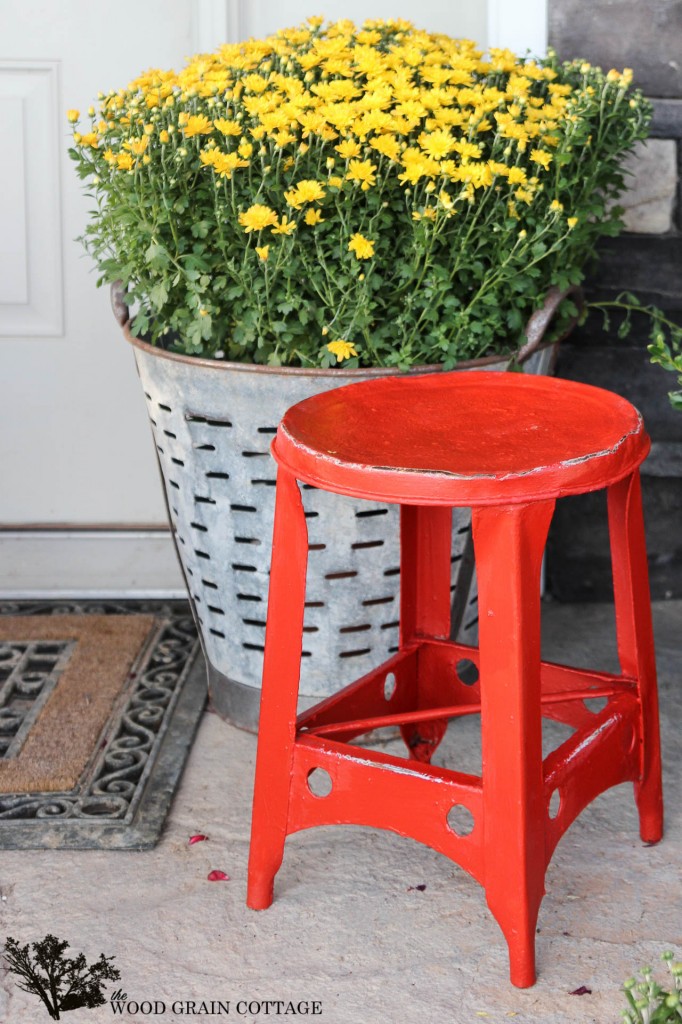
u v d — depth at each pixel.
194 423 1.69
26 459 2.38
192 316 1.69
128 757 1.82
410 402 1.46
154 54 2.22
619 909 1.47
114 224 1.72
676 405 1.56
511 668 1.26
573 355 2.27
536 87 1.84
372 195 1.58
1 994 1.33
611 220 1.93
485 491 1.19
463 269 1.68
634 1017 1.12
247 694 1.88
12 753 1.83
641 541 1.50
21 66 2.21
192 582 1.88
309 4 2.20
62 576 2.40
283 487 1.36
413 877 1.55
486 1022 1.29
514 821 1.29
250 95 1.67
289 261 1.60
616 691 1.53
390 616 1.78
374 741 1.85
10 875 1.54
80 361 2.33
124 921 1.46
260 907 1.48
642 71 2.14
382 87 1.60
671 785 1.75
